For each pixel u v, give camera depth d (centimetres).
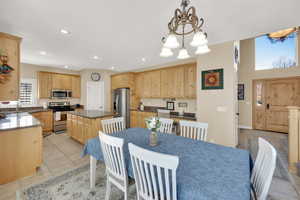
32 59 419
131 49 331
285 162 267
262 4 166
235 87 300
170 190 102
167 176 94
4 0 158
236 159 130
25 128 219
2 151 200
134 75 550
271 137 429
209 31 237
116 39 272
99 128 331
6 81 220
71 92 561
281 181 209
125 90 523
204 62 312
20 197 174
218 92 294
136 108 547
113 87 595
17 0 159
